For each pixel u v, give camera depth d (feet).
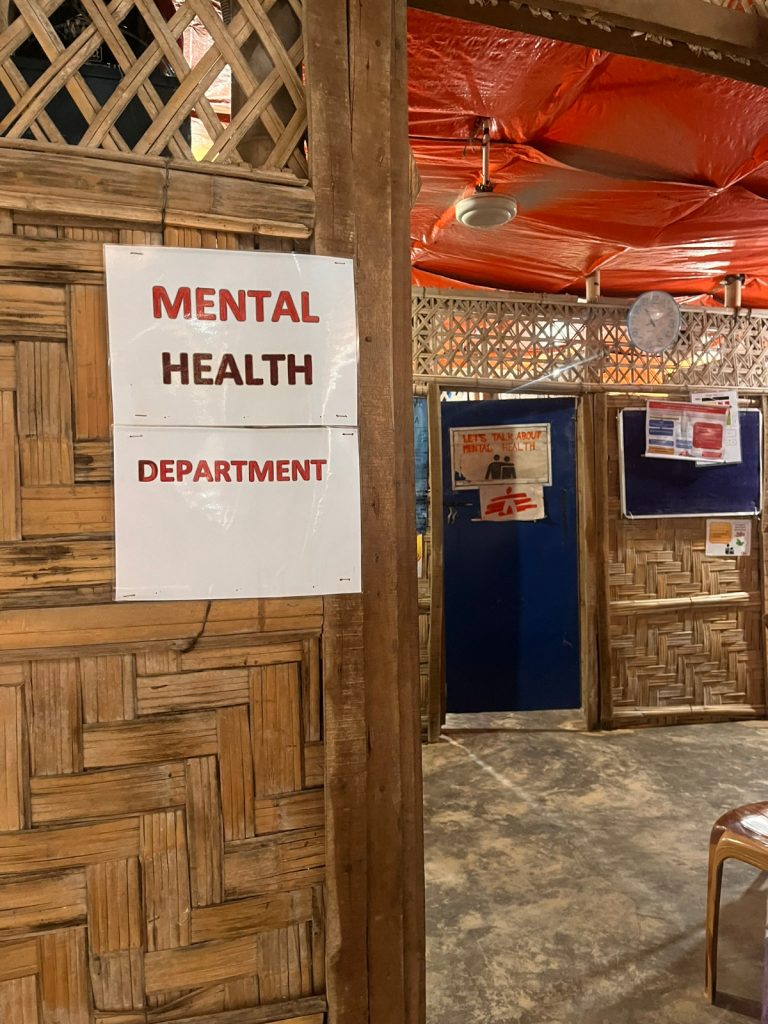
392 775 3.75
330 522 3.58
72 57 3.24
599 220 10.09
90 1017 3.40
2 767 3.28
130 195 3.27
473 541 12.98
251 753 3.56
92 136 3.26
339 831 3.63
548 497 13.04
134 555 3.34
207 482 3.42
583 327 12.77
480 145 7.87
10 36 3.16
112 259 3.28
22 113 3.18
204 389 3.40
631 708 13.01
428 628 12.44
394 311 3.74
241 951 3.58
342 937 3.65
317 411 3.55
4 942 3.30
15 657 3.26
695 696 13.25
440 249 11.57
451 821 9.25
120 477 3.32
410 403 3.83
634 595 13.02
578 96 6.95
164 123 3.35
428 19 5.65
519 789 10.25
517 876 7.88
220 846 3.53
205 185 3.36
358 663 3.65
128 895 3.43
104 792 3.38
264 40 3.49
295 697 3.61
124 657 3.39
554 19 4.51
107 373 3.32
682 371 13.09
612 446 12.97
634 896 7.49
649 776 10.68
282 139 3.54
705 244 11.09
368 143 3.63
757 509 13.32
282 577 3.52
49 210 3.18
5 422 3.21
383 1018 3.75
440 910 7.25
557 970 6.34
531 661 13.11
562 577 13.10
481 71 6.46
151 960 3.46
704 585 13.28
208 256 3.40
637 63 6.34
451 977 6.26
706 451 13.03
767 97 6.89
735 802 9.76
